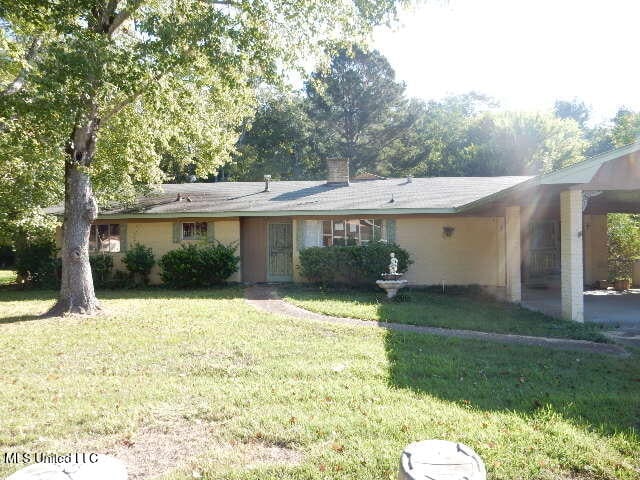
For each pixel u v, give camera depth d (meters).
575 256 10.09
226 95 12.85
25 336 8.38
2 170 14.06
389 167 40.81
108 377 6.03
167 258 15.90
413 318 10.16
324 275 15.52
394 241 16.23
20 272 17.25
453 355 7.21
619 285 16.14
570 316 10.12
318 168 40.06
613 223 19.14
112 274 17.14
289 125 38.38
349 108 40.78
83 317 10.24
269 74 10.29
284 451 4.07
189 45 9.56
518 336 8.79
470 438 4.21
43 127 9.20
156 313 10.67
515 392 5.53
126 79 9.05
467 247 16.11
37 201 15.17
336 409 4.92
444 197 16.12
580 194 10.02
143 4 10.12
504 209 13.98
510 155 36.75
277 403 5.10
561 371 6.44
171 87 10.55
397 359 6.91
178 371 6.30
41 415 4.79
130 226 17.31
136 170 16.27
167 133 13.64
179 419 4.70
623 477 3.61
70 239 10.85
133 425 4.55
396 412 4.84
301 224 16.64
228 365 6.54
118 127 13.42
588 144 39.22
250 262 17.25
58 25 8.75
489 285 16.00
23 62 9.13
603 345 8.14
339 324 9.41
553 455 3.93
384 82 40.34
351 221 16.50
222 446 4.17
